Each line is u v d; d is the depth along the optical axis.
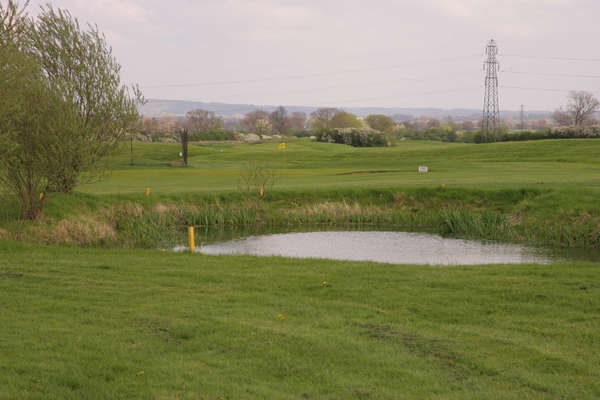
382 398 5.58
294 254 18.38
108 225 22.44
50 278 10.77
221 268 12.10
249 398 5.50
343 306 8.96
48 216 20.92
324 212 26.08
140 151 72.25
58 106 18.83
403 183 30.59
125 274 11.31
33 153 18.89
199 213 25.62
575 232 20.30
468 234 22.59
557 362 6.53
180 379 5.96
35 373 6.03
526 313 8.59
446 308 8.84
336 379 6.04
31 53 19.78
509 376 6.15
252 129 156.62
